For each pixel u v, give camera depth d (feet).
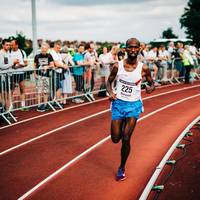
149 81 15.98
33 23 43.57
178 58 53.26
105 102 36.88
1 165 18.24
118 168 17.46
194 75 57.00
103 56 39.45
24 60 32.35
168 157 18.65
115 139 15.66
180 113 30.66
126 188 15.02
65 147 21.21
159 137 22.97
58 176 16.55
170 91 44.96
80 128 25.88
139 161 18.43
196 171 16.76
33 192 14.78
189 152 19.74
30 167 17.84
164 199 13.85
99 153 19.94
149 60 45.29
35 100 31.96
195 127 25.44
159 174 16.46
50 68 31.30
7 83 28.43
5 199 14.14
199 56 57.62
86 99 38.83
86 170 17.28
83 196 14.30
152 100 37.91
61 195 14.44
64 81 33.94
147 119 28.45
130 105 15.40
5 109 28.55
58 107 34.14
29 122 28.09
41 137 23.62
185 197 13.99
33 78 31.55
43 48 31.17
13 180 16.15
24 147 21.40
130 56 14.93
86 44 36.94
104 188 15.07
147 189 14.55
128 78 15.16
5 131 25.45
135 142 21.93
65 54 34.81
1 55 29.14
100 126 26.40
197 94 42.22
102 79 39.91
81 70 36.09
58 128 25.99
